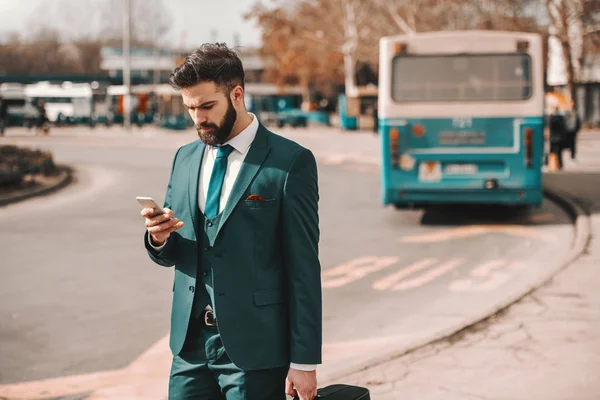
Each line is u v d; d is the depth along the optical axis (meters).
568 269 8.14
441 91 11.92
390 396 4.77
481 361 5.36
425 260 9.48
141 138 42.16
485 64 11.80
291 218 2.62
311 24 56.97
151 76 87.62
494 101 11.77
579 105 46.00
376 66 75.56
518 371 5.15
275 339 2.65
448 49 11.88
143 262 9.55
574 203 13.38
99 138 41.97
